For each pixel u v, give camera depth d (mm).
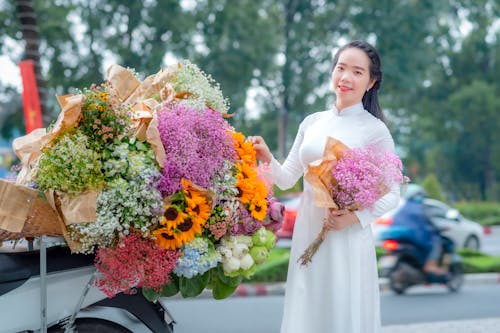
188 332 7465
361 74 3584
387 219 10453
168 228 2928
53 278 3027
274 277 11008
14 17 21641
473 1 38312
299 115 40219
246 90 31625
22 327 3006
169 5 25984
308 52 32625
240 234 3271
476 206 34219
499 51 43781
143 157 2934
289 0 32469
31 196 2840
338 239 3525
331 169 3365
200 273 3115
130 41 26531
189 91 3354
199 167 3008
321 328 3539
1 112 25328
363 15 30812
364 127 3604
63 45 25344
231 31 28062
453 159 50938
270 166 3727
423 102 44250
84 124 2920
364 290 3535
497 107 41969
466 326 7160
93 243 2924
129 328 3213
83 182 2844
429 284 10625
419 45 31125
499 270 13469
